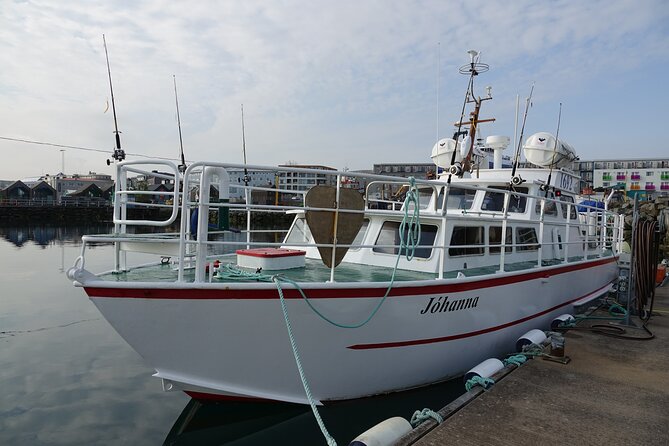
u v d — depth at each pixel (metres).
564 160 9.98
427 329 5.30
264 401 4.77
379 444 3.51
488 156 11.10
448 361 5.67
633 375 5.23
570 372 5.29
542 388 4.79
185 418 5.16
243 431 4.84
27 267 18.41
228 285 4.14
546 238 8.45
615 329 7.19
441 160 9.59
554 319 7.61
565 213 9.55
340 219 4.67
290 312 4.40
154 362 4.27
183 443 4.83
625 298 9.14
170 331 4.17
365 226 6.31
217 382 4.48
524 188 8.19
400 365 5.22
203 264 4.18
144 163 4.34
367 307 4.74
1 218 49.94
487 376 5.05
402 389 5.43
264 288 4.24
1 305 11.66
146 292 4.01
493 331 6.20
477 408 4.28
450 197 8.28
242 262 5.49
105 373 7.05
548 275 7.35
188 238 5.28
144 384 6.60
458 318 5.60
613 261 11.42
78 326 9.75
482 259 6.55
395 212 5.52
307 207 4.51
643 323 7.75
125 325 4.08
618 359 5.79
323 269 5.65
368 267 5.95
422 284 5.04
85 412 5.66
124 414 5.61
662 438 3.81
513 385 4.85
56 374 7.00
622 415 4.21
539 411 4.25
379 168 72.50
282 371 4.63
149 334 4.14
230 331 4.30
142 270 5.03
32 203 58.72
